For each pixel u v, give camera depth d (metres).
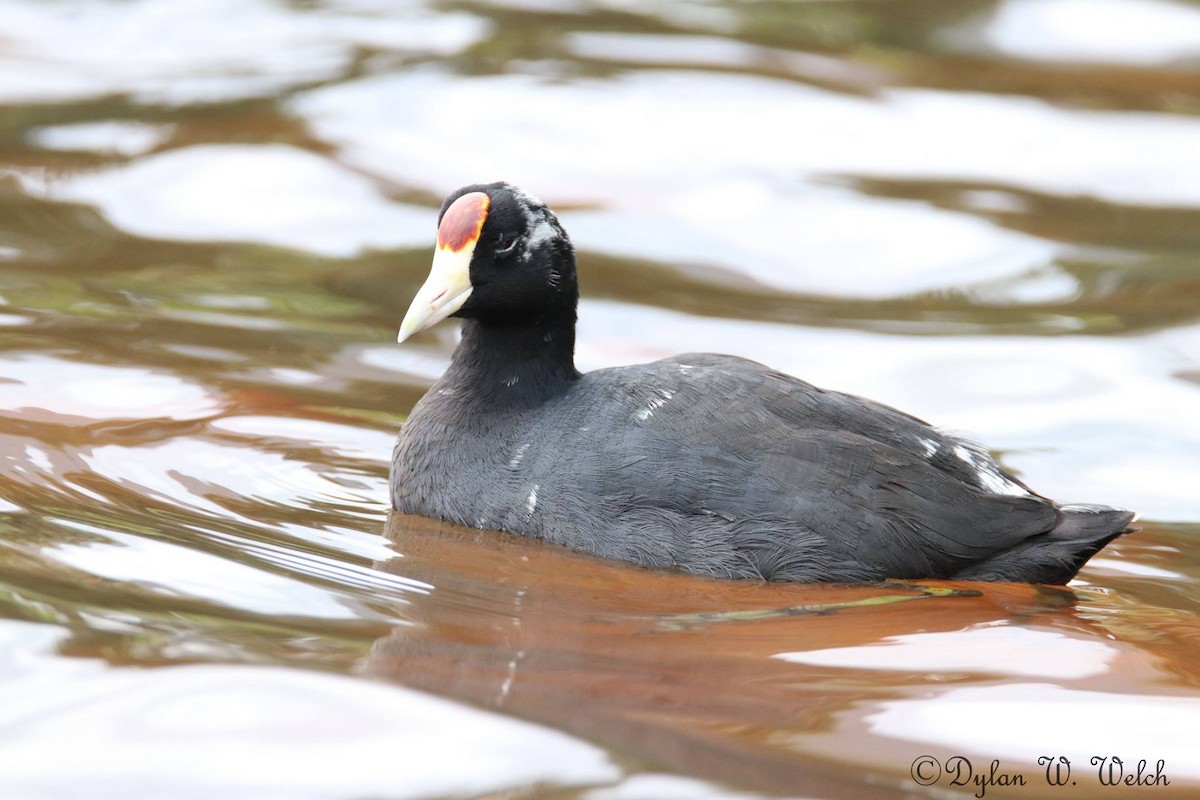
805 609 9.64
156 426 12.25
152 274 16.14
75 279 15.83
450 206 11.22
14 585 9.08
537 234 11.05
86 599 8.96
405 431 11.30
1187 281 16.84
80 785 7.13
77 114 20.88
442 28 24.77
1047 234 18.14
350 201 18.34
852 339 15.37
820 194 18.98
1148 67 23.72
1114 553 11.06
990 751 7.79
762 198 18.81
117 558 9.62
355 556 10.09
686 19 25.48
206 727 7.59
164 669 8.12
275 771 7.26
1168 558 10.99
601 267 16.91
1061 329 15.63
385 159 19.53
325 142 19.92
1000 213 18.67
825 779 7.35
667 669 8.59
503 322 11.12
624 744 7.61
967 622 9.55
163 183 18.66
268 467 11.66
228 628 8.71
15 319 14.52
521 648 8.76
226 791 7.11
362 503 11.19
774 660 8.81
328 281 16.34
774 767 7.44
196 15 25.52
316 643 8.58
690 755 7.53
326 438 12.40
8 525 10.03
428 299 10.98
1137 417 13.59
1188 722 8.24
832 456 10.12
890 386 14.27
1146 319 15.84
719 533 10.05
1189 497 12.08
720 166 19.67
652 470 10.24
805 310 16.12
